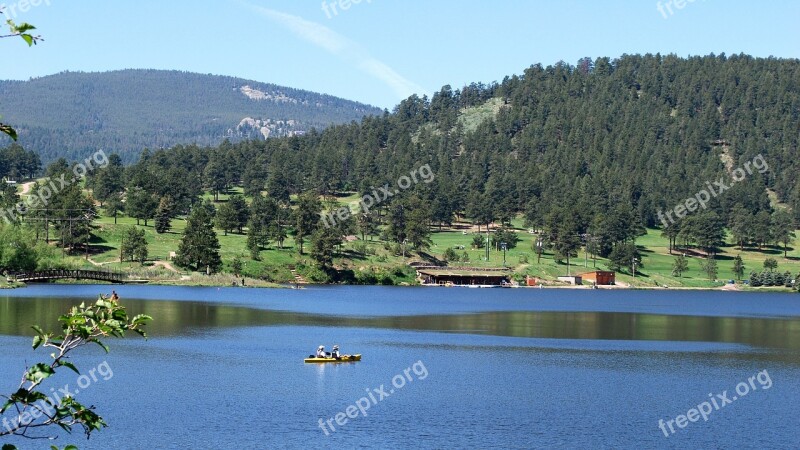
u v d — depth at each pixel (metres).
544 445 73.00
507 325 170.62
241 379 98.75
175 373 101.50
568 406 88.19
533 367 112.69
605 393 95.50
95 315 25.30
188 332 142.12
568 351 130.25
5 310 160.88
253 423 78.06
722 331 168.38
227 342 130.75
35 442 69.38
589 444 73.81
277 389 93.50
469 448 71.50
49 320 145.62
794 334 164.00
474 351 127.69
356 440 73.00
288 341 134.38
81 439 71.19
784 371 113.25
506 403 88.81
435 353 124.56
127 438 71.94
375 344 134.38
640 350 133.62
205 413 81.38
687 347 139.12
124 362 108.25
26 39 21.42
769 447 73.94
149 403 85.12
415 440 73.50
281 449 69.62
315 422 78.94
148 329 144.25
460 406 87.00
